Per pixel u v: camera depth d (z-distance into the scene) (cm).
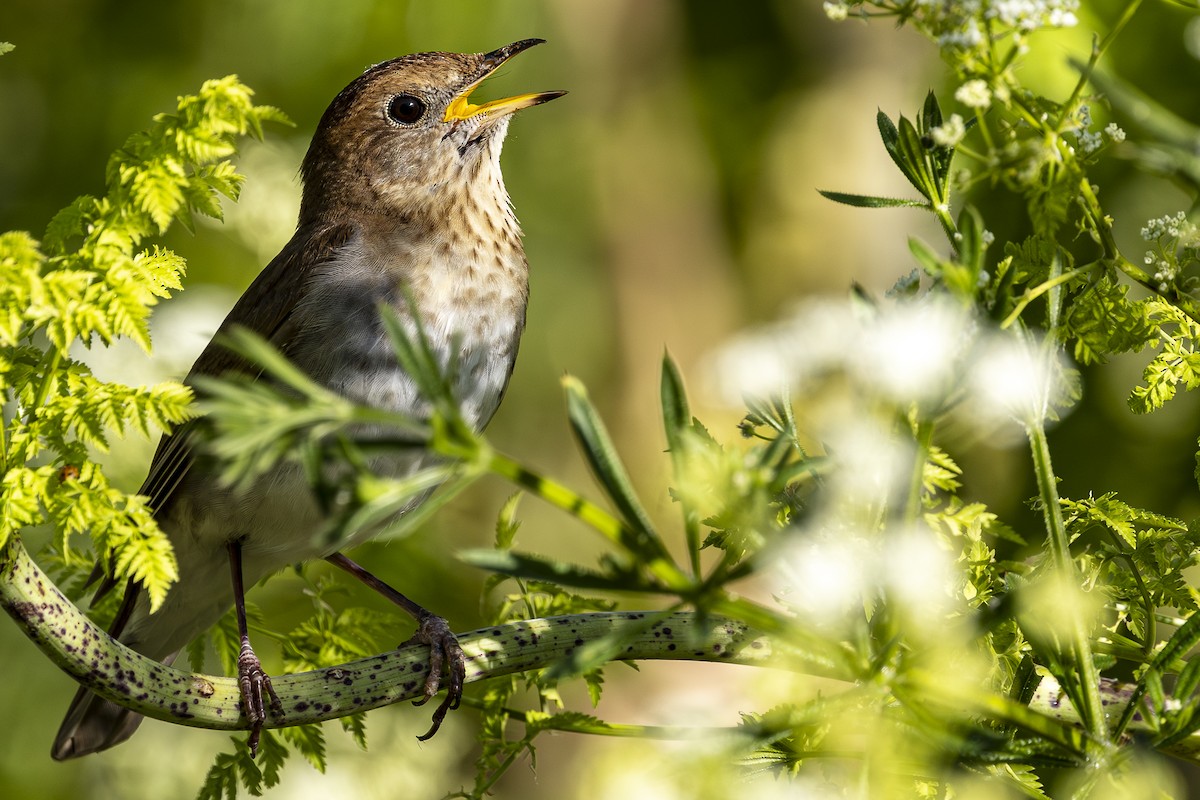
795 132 1528
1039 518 906
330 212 830
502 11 1270
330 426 283
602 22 1516
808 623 324
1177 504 947
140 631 785
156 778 987
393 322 287
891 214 1513
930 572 329
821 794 371
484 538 1213
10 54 1296
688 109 1549
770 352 351
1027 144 391
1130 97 352
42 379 395
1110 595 424
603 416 1509
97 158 1274
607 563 287
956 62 390
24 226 1263
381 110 837
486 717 534
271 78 1248
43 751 1034
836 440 334
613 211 1521
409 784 926
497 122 838
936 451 420
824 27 1523
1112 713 416
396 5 1247
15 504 384
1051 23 376
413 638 709
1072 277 403
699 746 339
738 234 1560
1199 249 423
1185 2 416
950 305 330
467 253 803
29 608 441
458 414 284
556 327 1473
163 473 749
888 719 338
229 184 424
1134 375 957
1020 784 366
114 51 1290
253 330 776
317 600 626
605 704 1134
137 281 389
